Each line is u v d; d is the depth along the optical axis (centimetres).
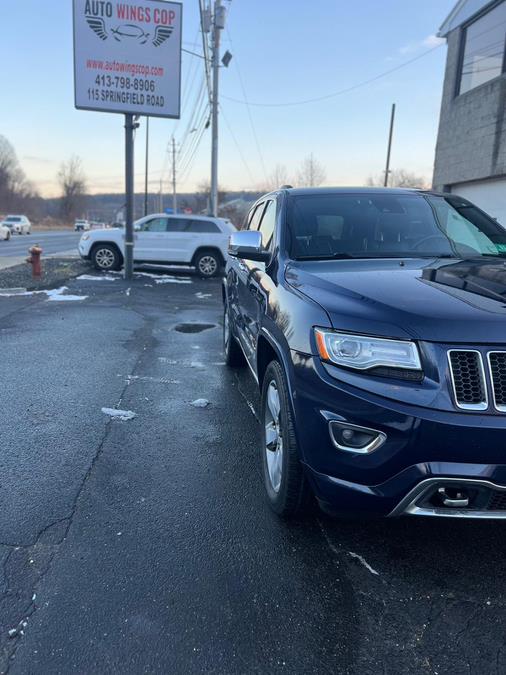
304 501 282
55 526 290
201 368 617
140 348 708
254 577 253
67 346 707
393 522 302
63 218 12638
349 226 384
